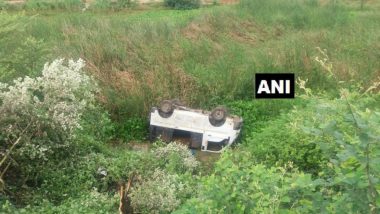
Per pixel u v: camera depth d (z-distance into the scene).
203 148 8.80
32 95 6.83
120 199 5.94
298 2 16.31
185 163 7.48
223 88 9.97
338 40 12.27
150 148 8.82
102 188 6.87
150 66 10.30
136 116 9.33
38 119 6.71
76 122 6.89
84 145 7.61
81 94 7.33
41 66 8.00
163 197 6.25
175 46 11.37
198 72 10.26
